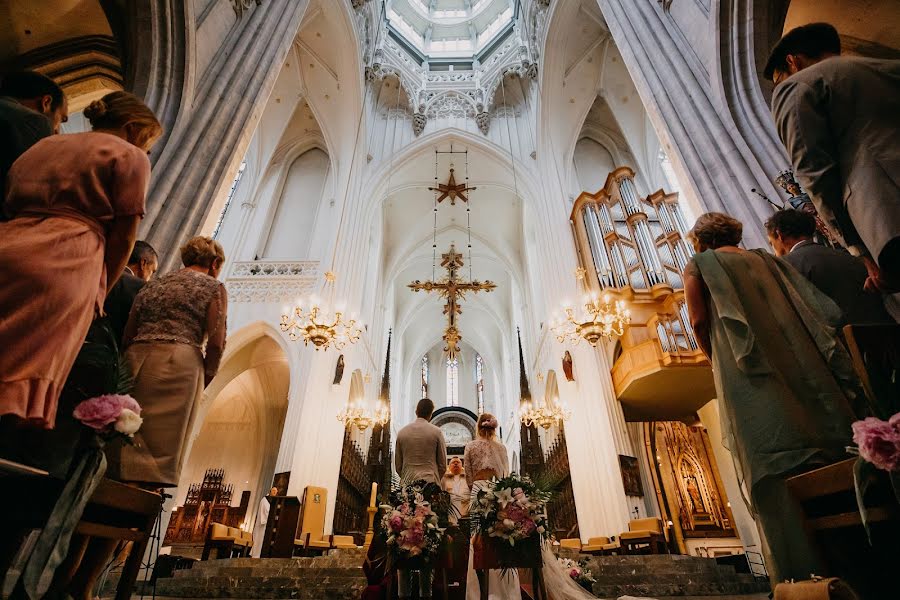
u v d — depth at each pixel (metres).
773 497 1.65
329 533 11.30
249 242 15.20
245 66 7.57
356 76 15.92
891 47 6.01
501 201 21.61
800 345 1.80
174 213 5.66
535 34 16.92
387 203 21.44
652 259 11.64
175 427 2.24
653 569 6.79
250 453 16.84
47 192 1.72
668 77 7.07
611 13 8.77
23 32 7.44
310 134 18.02
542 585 3.21
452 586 3.33
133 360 2.33
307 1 9.44
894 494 1.33
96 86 8.41
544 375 17.52
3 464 1.30
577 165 17.06
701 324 2.12
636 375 9.98
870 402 1.55
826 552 1.53
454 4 22.55
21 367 1.43
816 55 2.18
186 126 6.29
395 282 26.25
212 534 9.02
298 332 12.87
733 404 1.81
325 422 12.02
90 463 1.65
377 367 20.45
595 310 8.75
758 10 6.00
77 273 1.63
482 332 30.95
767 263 2.05
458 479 5.45
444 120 19.23
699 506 12.56
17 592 1.46
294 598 5.59
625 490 9.84
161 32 6.33
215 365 2.59
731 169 5.76
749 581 6.87
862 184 1.67
